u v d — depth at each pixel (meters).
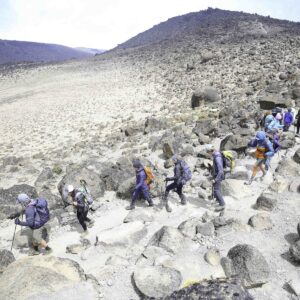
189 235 8.48
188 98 39.00
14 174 20.58
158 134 23.77
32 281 6.42
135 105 41.31
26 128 37.22
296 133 16.73
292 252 7.15
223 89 38.12
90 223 10.50
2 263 8.05
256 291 6.55
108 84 60.59
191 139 19.11
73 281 6.70
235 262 7.07
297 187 10.22
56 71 88.94
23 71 95.44
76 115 40.31
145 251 7.88
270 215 9.09
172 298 5.61
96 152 22.89
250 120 19.86
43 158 23.66
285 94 25.97
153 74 61.62
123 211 11.12
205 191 11.71
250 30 99.19
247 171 12.19
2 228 11.74
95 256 8.43
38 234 8.90
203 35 102.06
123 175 13.77
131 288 6.84
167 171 14.45
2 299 6.18
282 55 48.38
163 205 11.00
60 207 12.95
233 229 8.47
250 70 44.31
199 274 7.07
